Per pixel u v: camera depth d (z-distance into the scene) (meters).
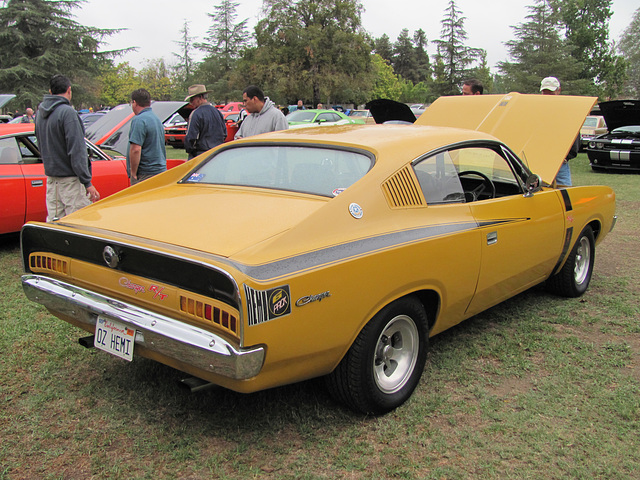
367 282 2.63
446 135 3.50
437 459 2.57
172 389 3.15
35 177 5.98
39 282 2.95
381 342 2.90
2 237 6.25
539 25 39.28
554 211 4.18
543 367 3.51
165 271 2.40
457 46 51.59
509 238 3.63
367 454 2.59
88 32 39.88
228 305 2.22
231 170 3.49
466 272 3.28
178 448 2.61
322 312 2.45
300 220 2.59
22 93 35.06
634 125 13.80
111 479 2.39
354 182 2.93
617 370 3.47
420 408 2.99
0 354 3.54
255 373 2.26
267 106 6.26
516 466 2.52
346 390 2.76
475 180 4.09
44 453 2.55
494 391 3.21
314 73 40.53
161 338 2.39
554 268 4.46
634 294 4.93
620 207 9.14
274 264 2.32
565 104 4.85
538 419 2.90
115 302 2.61
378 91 65.00
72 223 2.97
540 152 4.74
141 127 5.50
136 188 3.58
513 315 4.41
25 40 36.50
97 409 2.94
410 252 2.84
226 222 2.69
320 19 40.56
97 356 3.56
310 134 3.52
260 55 41.12
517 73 39.19
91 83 40.19
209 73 61.12
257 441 2.68
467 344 3.84
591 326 4.20
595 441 2.71
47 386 3.17
